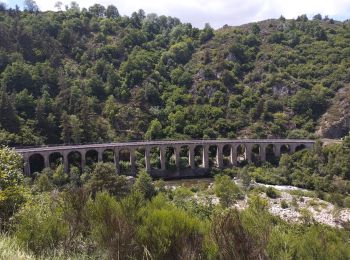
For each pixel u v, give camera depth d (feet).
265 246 44.75
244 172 317.63
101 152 343.87
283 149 415.03
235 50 616.80
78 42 602.85
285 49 633.20
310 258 52.11
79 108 417.28
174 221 46.96
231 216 46.83
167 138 435.53
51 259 47.42
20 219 60.75
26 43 522.88
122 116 449.06
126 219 48.34
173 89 533.96
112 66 548.31
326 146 370.32
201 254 45.06
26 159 305.53
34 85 441.68
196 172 376.89
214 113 476.13
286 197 262.88
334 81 522.47
